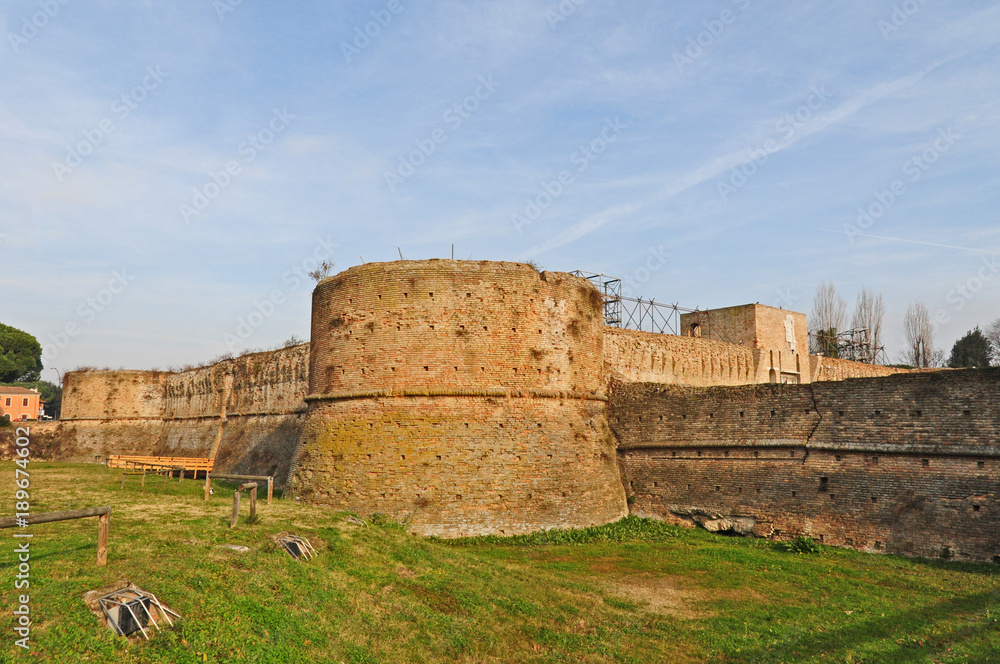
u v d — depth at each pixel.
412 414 25.12
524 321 26.59
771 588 18.17
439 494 24.12
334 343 27.02
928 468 21.83
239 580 13.52
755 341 43.28
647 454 29.81
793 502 24.78
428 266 26.23
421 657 12.46
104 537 12.85
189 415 53.25
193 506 21.67
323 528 19.03
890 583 18.58
